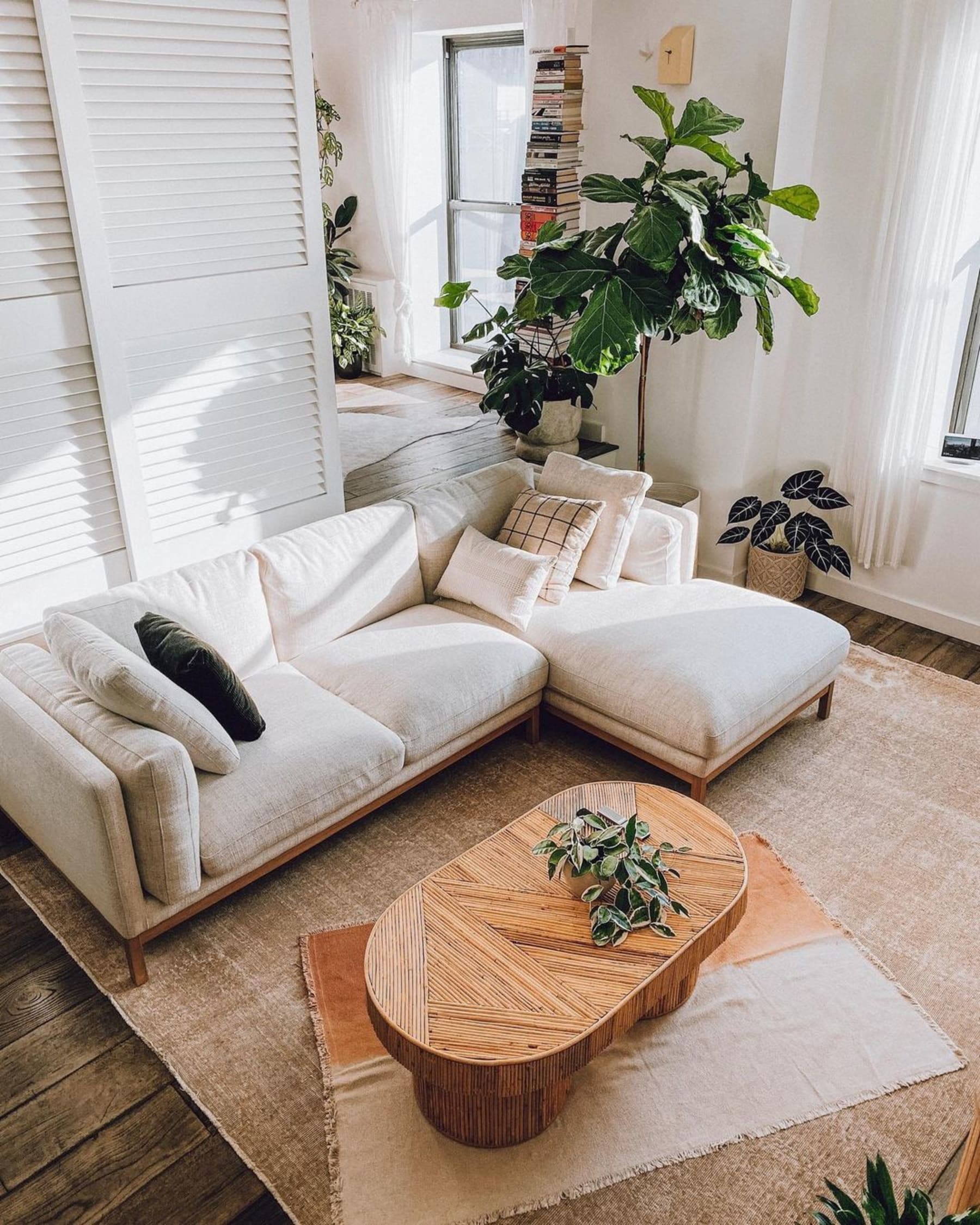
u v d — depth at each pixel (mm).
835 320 4074
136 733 2322
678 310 3785
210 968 2475
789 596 4289
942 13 3361
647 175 3768
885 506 4043
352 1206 1922
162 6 3025
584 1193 1948
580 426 4715
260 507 3844
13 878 2777
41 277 3047
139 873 2346
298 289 3686
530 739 3373
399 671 3016
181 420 3506
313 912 2646
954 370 4023
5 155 2873
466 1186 1956
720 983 2418
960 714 3545
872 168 3789
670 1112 2105
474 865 2285
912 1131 2068
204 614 2953
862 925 2604
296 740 2693
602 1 4137
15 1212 1925
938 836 2938
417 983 1962
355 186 6484
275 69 3369
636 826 2158
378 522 3383
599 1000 1920
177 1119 2107
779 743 3385
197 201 3307
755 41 3699
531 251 4832
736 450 4309
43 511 3262
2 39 2777
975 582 3977
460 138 6172
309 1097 2150
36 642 3312
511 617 3309
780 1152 2027
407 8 5621
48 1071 2211
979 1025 2318
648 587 3543
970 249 3783
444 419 5602
